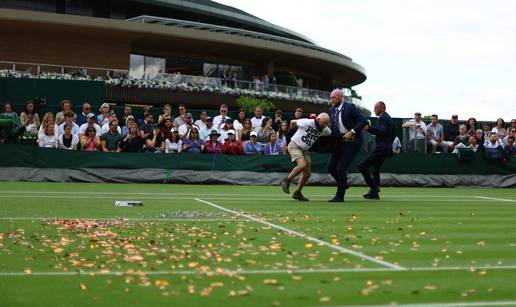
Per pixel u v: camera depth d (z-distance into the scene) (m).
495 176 20.23
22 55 43.53
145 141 18.95
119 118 22.31
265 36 50.28
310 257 6.36
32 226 8.36
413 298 4.75
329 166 13.36
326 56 54.53
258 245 7.07
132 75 42.22
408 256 6.54
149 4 51.59
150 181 18.11
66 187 15.77
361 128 12.77
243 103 39.72
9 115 19.27
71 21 42.50
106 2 50.91
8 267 5.71
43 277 5.32
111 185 17.00
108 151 18.56
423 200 14.18
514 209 12.12
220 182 18.44
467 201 14.13
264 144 19.91
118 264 5.87
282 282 5.23
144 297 4.68
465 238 7.95
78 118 20.14
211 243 7.15
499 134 21.94
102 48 45.22
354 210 11.31
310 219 9.72
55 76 36.03
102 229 8.11
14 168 17.53
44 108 21.33
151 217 9.72
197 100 42.25
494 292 4.99
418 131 21.42
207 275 5.45
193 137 19.30
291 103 46.88
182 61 49.66
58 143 18.48
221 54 50.91
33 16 41.66
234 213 10.43
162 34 44.78
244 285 5.10
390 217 10.26
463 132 21.58
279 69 56.03
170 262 5.99
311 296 4.77
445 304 4.60
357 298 4.73
